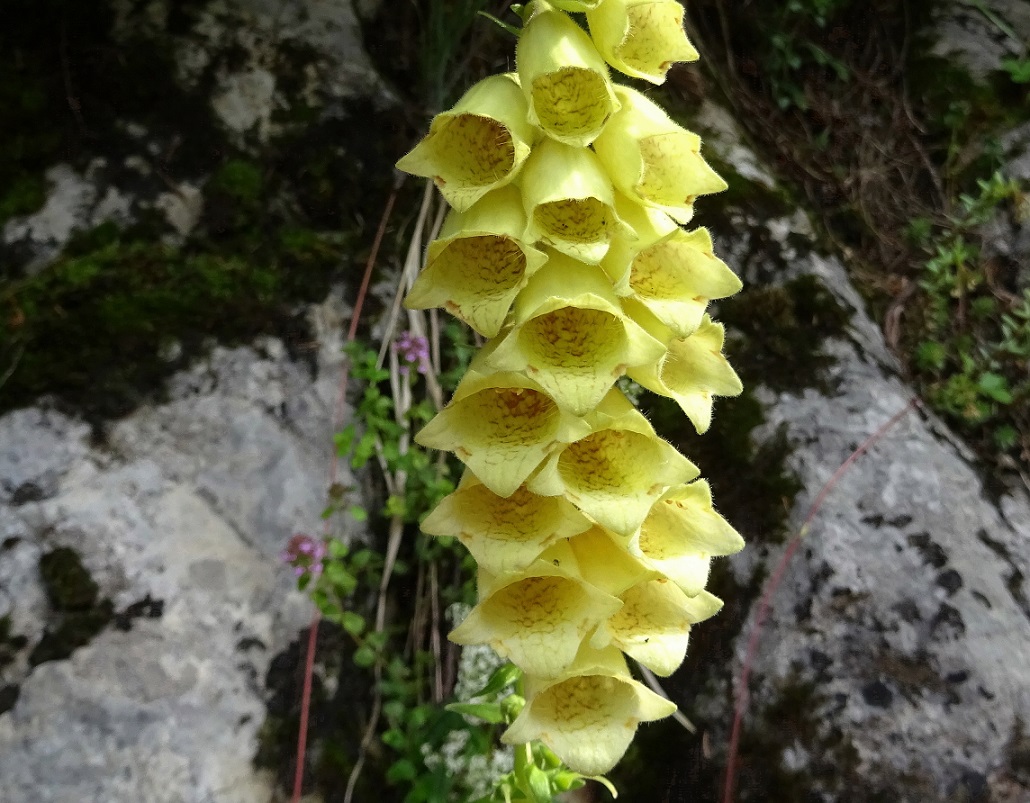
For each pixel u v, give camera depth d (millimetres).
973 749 221
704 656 247
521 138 127
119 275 230
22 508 200
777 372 277
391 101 282
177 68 257
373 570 240
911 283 318
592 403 128
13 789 177
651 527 159
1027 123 342
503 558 139
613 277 135
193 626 204
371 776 226
